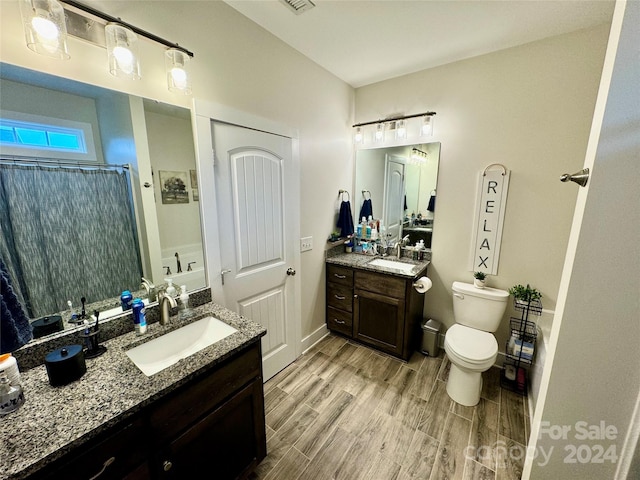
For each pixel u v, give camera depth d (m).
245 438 1.26
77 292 1.11
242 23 1.60
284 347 2.21
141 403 0.83
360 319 2.49
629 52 0.59
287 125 1.98
